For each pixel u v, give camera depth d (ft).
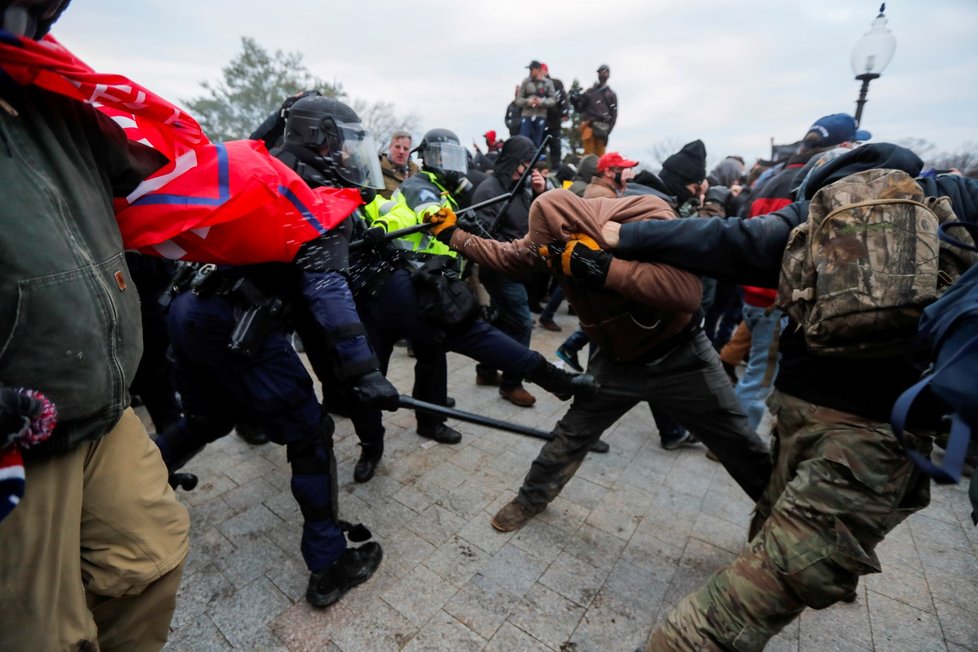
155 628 3.48
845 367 4.03
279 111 6.71
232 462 8.23
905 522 7.42
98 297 2.66
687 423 6.16
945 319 2.80
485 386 12.17
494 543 6.57
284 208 4.00
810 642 5.31
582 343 10.60
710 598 4.17
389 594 5.68
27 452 2.59
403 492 7.65
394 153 13.60
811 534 3.84
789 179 8.68
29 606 2.71
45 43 2.60
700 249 4.32
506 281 10.66
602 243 4.75
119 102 2.90
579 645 5.16
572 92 27.40
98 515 3.10
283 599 5.57
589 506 7.48
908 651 5.25
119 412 2.92
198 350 5.23
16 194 2.29
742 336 11.55
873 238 3.40
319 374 6.91
